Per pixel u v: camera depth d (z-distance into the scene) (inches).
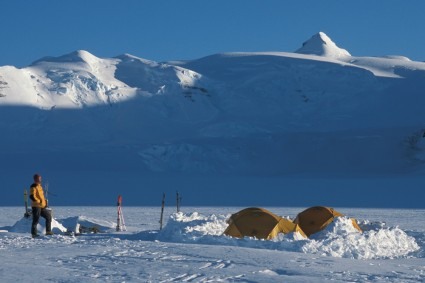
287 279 424.2
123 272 447.2
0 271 437.4
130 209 2303.2
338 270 483.5
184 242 794.8
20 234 856.3
